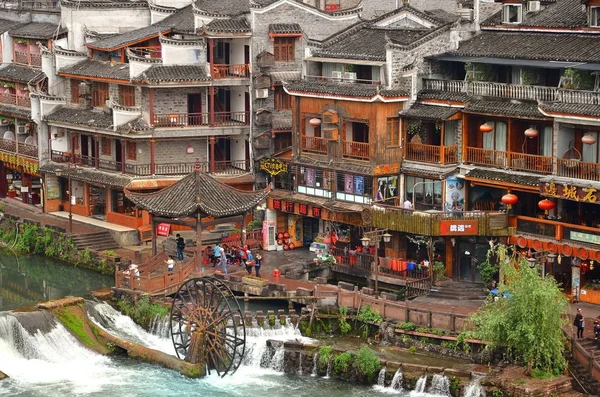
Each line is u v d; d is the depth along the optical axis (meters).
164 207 89.50
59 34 114.06
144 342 83.06
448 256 87.81
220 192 90.62
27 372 78.06
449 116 88.94
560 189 82.25
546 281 72.12
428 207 91.88
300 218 99.56
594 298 81.88
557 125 83.25
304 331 82.00
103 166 107.44
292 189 98.88
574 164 82.44
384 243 91.12
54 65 111.62
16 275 98.38
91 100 109.69
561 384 70.56
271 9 103.75
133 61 101.62
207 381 76.75
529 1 92.88
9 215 109.75
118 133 102.75
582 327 74.69
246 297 84.62
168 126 102.94
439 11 114.44
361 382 75.25
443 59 92.25
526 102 86.50
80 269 99.62
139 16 115.44
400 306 79.75
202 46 104.06
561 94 83.75
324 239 94.94
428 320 78.44
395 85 92.75
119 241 102.38
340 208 92.94
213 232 101.62
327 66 99.25
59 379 77.00
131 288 88.62
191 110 105.00
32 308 83.12
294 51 105.06
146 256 95.94
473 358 75.38
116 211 107.19
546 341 71.12
